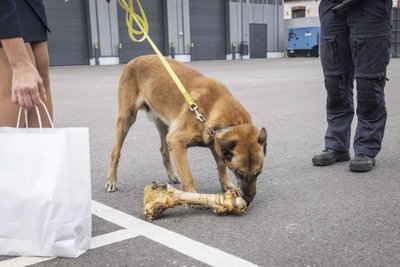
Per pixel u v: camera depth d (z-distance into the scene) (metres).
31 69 2.55
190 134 3.41
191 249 2.58
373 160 4.18
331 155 4.38
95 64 29.55
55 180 2.35
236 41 38.09
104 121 7.45
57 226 2.40
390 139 5.34
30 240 2.45
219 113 3.33
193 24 34.66
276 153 4.93
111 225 2.98
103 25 29.75
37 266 2.39
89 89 13.09
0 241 2.47
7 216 2.43
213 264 2.39
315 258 2.44
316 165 4.38
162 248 2.60
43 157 2.35
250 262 2.41
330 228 2.84
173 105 3.62
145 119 7.66
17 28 2.51
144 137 6.11
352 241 2.64
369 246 2.57
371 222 2.92
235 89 11.91
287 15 49.16
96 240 2.72
